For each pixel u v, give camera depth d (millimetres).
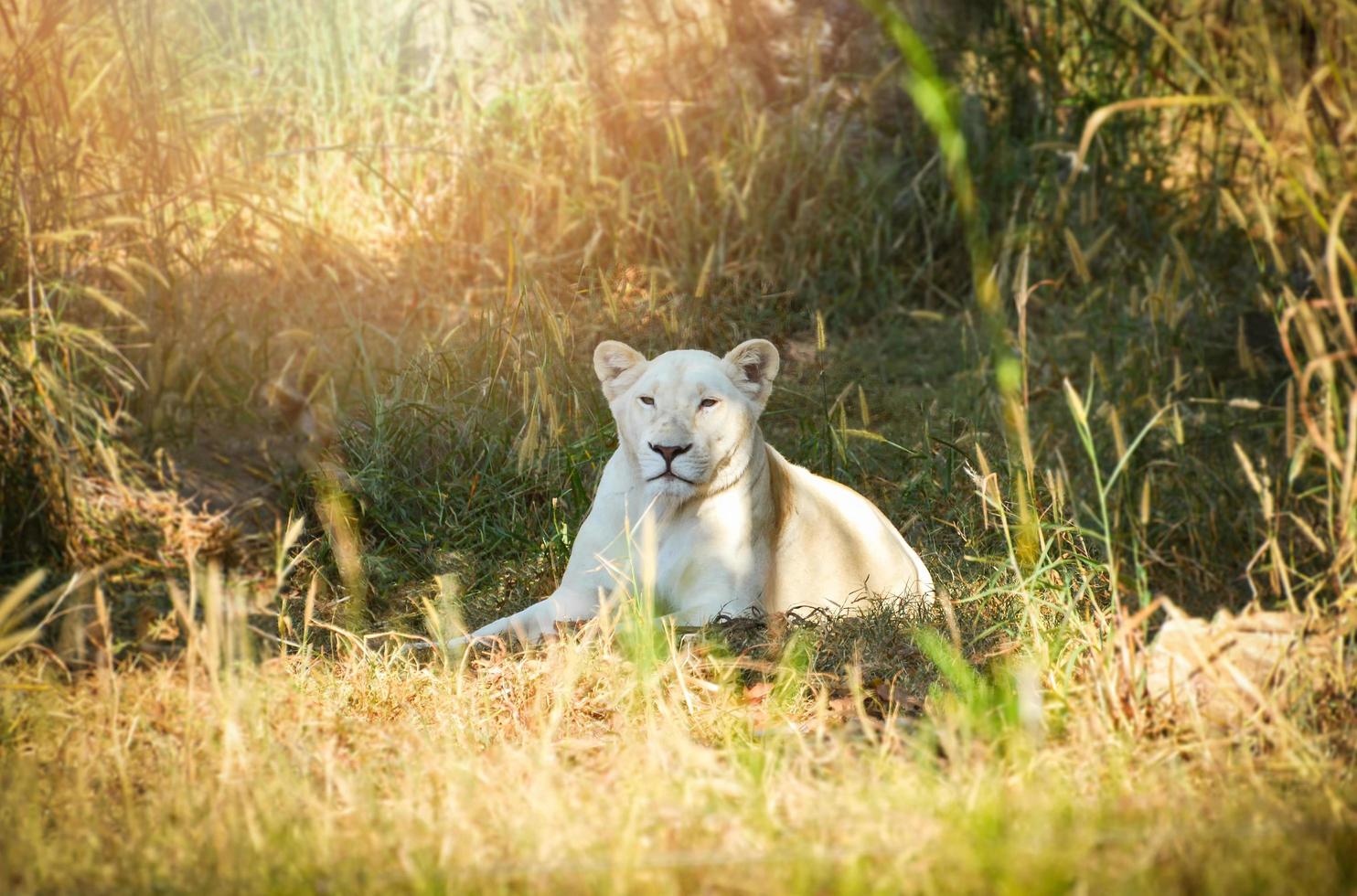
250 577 10289
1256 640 7281
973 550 11258
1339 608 7266
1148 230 18781
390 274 16594
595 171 17688
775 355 10125
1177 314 14766
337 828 5926
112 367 12344
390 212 18359
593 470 12297
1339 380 9000
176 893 5117
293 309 15086
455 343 13773
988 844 5254
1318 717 6980
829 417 13117
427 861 5336
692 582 9758
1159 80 20203
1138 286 16016
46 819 6164
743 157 18750
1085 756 6602
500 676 8453
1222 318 16688
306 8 19531
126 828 5949
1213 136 21469
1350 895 4988
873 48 20797
